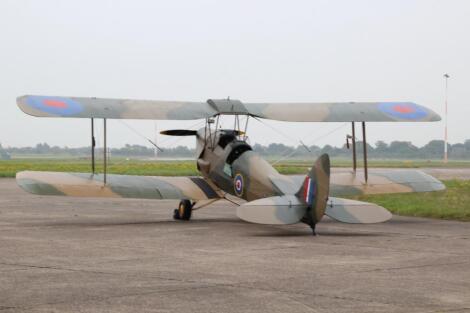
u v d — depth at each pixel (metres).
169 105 17.94
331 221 19.20
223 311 8.17
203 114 17.84
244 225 18.00
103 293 9.09
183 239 14.84
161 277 10.23
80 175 17.97
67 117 16.06
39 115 15.74
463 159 180.12
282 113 18.50
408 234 15.88
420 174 20.00
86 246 13.61
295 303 8.56
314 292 9.20
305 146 19.27
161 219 19.81
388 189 19.06
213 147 19.06
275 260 11.87
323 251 12.97
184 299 8.77
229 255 12.43
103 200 28.03
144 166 73.19
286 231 16.55
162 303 8.55
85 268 10.98
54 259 11.90
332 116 18.23
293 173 53.59
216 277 10.24
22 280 9.95
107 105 17.09
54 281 9.88
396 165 93.56
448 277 10.29
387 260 11.90
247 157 17.47
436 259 12.02
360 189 18.95
